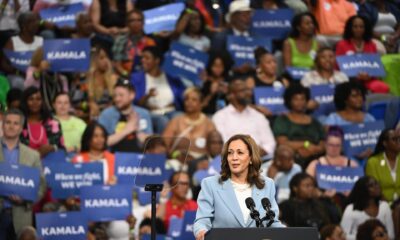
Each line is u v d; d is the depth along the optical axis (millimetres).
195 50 31031
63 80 29812
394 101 31766
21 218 25078
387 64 33219
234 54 31953
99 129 26984
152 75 30625
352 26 33562
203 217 16266
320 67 32000
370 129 29562
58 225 24844
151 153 22062
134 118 28797
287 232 14438
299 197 26453
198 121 29156
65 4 31906
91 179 26047
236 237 14430
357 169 28000
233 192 16344
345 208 27203
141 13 31641
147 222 25734
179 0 34094
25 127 27031
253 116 29688
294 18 33000
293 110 29875
